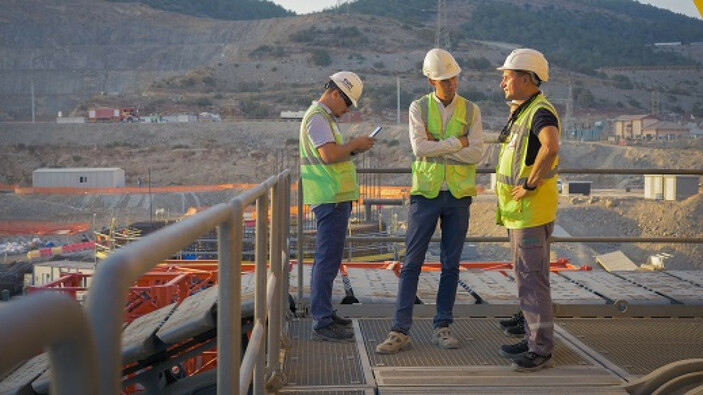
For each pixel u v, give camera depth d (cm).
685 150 14012
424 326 608
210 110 19962
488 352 529
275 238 444
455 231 537
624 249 8075
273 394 427
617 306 643
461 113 527
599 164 14000
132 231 3869
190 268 1066
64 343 78
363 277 755
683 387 441
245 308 488
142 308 910
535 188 467
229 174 14488
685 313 645
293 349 537
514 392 441
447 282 547
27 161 15275
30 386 423
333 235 552
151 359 493
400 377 466
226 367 220
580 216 8812
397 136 14625
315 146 535
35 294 77
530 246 478
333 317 581
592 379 464
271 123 16250
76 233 10419
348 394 440
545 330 480
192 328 422
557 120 472
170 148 15512
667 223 8500
